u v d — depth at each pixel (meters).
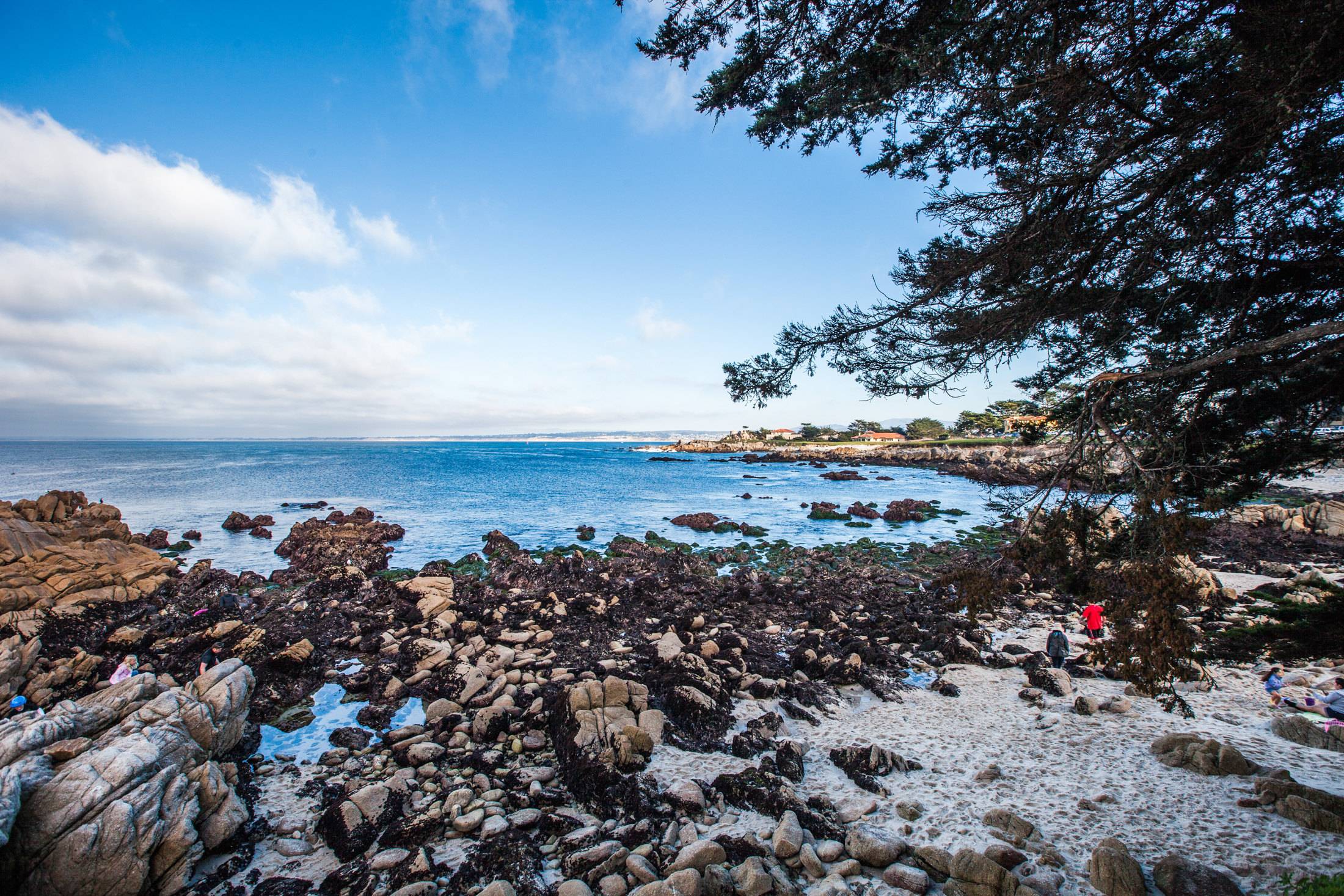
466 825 9.12
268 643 16.83
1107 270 7.39
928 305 8.56
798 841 8.39
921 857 8.07
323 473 91.38
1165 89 6.02
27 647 14.86
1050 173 6.93
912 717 13.27
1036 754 11.26
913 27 6.31
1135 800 9.47
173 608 21.22
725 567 30.62
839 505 55.19
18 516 25.44
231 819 8.98
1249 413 7.05
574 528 42.06
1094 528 6.95
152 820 8.03
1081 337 8.18
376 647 17.28
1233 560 28.98
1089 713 13.05
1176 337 7.42
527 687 14.42
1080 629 19.70
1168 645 5.33
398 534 37.50
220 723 11.05
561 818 9.23
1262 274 6.67
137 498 56.66
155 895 7.87
